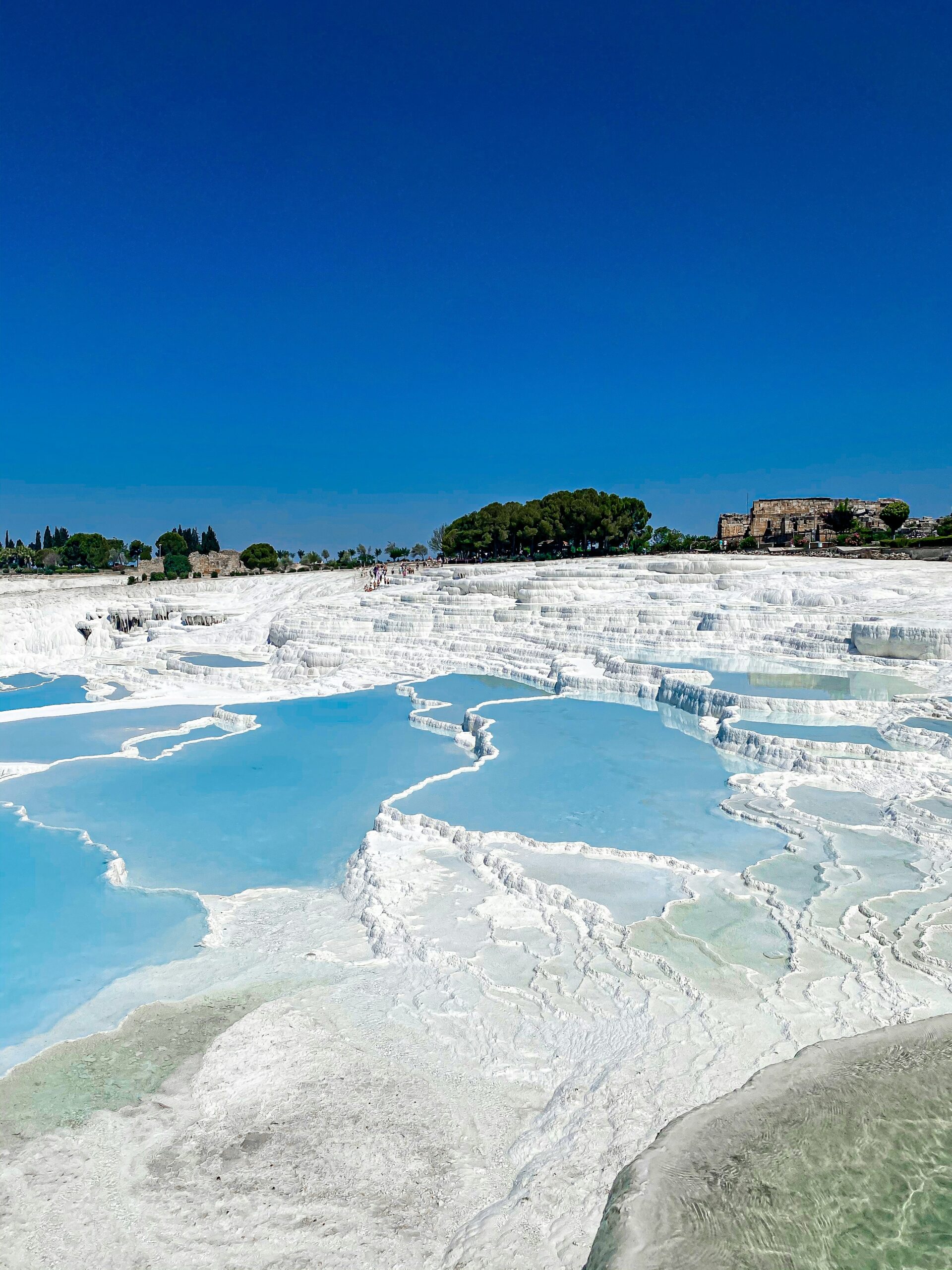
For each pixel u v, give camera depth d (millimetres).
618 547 76062
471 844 14062
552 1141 7047
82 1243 6293
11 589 63094
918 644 24906
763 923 10914
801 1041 8164
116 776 20094
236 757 21641
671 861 12945
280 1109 7758
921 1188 4398
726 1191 4348
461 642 35938
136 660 39281
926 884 11852
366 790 18406
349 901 12727
